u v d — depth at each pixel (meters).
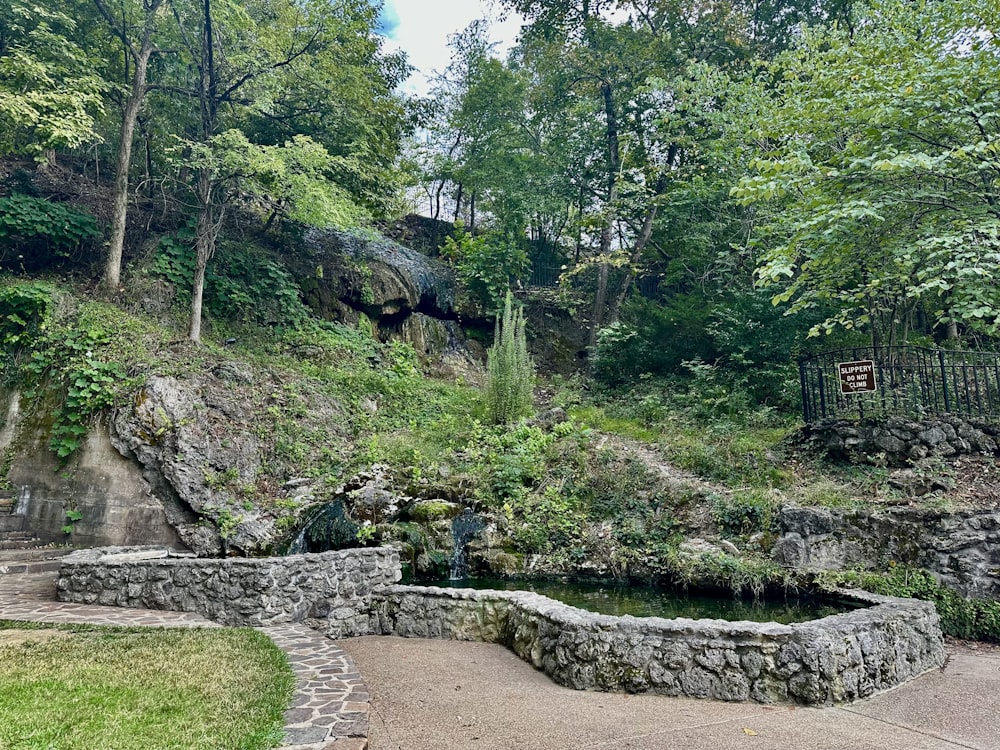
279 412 9.70
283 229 14.09
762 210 11.86
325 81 12.89
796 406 10.55
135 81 10.93
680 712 3.86
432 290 15.61
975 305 7.34
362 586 6.28
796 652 4.08
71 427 8.45
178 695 3.54
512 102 19.03
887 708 3.90
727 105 12.41
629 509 8.71
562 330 16.91
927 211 7.81
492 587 7.72
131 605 6.04
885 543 6.57
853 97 7.84
